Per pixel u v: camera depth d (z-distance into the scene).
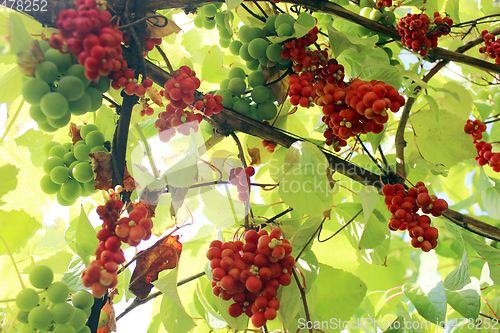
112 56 0.50
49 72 0.50
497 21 0.71
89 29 0.49
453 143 0.65
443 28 0.63
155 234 0.60
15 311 0.52
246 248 0.53
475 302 0.65
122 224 0.51
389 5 0.66
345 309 0.63
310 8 0.63
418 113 0.66
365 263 0.82
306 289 0.57
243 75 0.63
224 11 0.67
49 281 0.52
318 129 0.72
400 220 0.56
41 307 0.51
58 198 0.57
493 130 0.86
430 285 0.67
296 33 0.58
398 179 0.62
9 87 0.53
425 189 0.57
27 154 0.62
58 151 0.58
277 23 0.60
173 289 0.56
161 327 0.66
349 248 0.68
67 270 0.59
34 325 0.51
